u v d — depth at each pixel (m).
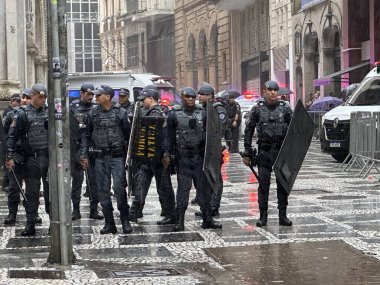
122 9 83.25
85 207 13.81
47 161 10.88
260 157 11.09
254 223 11.41
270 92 10.98
